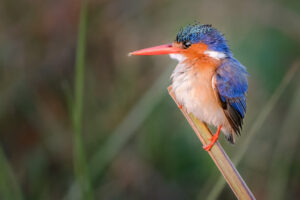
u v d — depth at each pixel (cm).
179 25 1463
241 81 938
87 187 909
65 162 1408
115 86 1482
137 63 1485
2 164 1072
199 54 955
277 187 1348
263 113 881
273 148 1413
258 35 1442
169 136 1433
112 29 1509
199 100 895
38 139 1432
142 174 1421
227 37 1434
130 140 1452
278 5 1482
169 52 973
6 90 1425
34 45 1484
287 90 1432
